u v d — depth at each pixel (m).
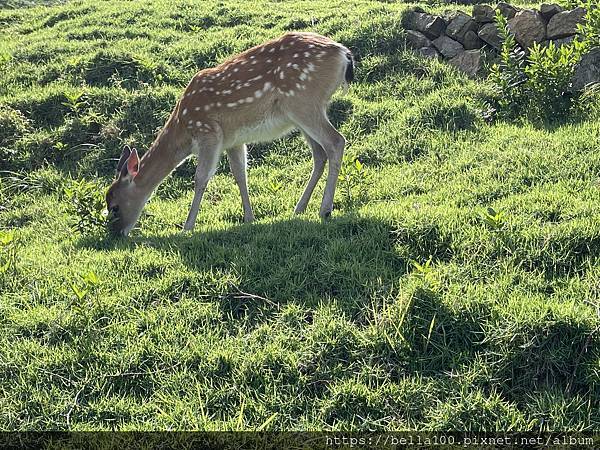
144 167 6.79
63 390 4.22
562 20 8.48
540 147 6.73
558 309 4.21
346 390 4.01
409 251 5.14
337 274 4.89
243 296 4.83
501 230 5.04
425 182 6.62
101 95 9.55
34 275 5.42
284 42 6.37
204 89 6.52
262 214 6.83
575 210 5.25
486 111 8.04
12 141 8.94
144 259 5.45
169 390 4.18
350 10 11.74
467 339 4.26
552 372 4.03
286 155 8.37
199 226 6.52
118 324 4.66
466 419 3.82
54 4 18.78
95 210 6.60
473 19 9.41
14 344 4.56
